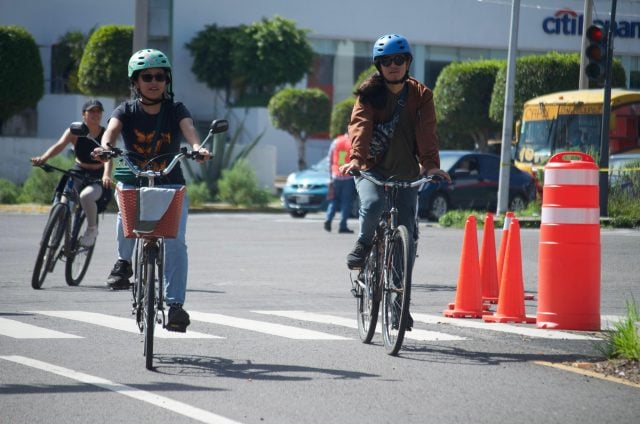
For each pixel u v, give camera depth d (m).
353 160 19.41
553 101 68.81
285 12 130.38
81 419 14.05
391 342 19.22
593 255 21.86
